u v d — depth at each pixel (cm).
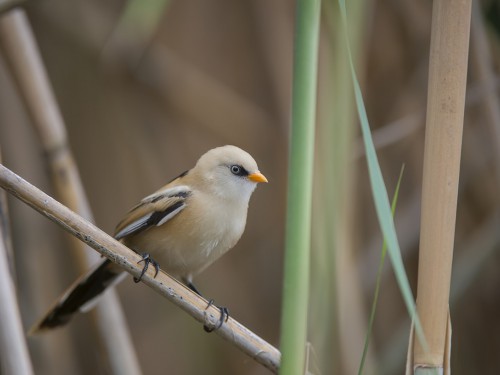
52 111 832
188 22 1266
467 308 1136
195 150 1249
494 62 1019
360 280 1069
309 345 504
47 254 1092
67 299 766
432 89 492
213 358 1185
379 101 1134
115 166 1232
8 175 548
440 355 488
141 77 1189
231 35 1255
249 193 809
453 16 482
